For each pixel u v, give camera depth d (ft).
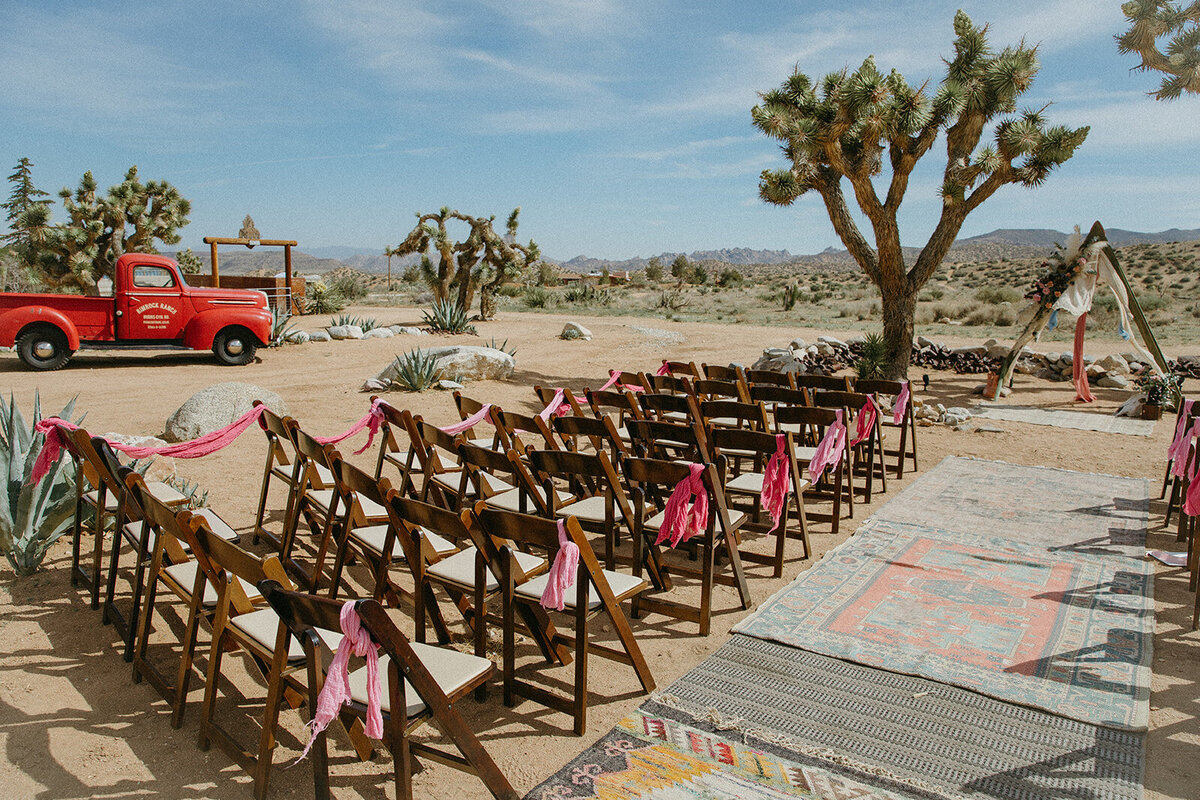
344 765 10.83
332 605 8.33
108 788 10.21
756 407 20.79
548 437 19.24
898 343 47.14
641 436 18.15
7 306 45.34
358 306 122.31
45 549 17.20
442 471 19.89
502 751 11.18
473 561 13.55
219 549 9.99
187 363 51.08
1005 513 22.65
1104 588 17.02
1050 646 14.25
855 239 47.29
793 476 18.78
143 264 47.65
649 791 10.06
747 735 11.36
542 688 12.78
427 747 9.87
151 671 12.47
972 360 54.44
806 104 44.37
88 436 14.03
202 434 28.66
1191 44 41.39
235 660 13.76
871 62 41.73
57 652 13.83
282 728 11.74
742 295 183.73
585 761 10.72
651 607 15.33
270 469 18.98
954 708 12.16
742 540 20.54
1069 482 26.25
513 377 47.88
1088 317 89.56
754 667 13.50
